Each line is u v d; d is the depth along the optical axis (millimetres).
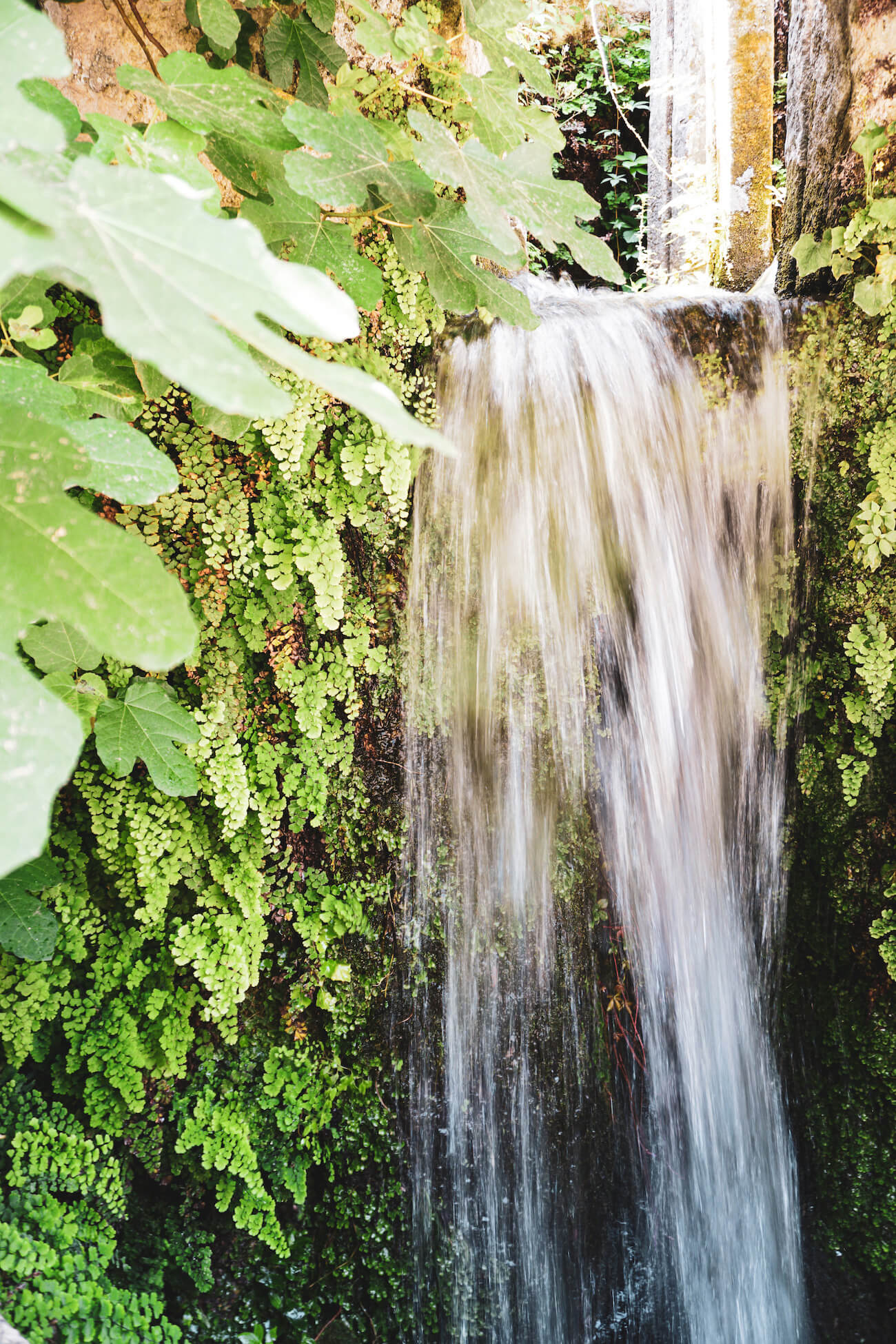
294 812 3309
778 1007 4242
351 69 2135
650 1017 4145
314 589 3217
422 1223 3758
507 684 3818
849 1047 4039
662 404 3893
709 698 4141
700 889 4207
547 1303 3941
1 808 508
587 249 1380
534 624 3818
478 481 3570
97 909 3008
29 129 549
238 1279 3379
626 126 8359
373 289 1815
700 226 6410
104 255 517
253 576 3039
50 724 548
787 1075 4234
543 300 4234
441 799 3760
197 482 2867
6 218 525
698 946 4203
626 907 4113
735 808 4223
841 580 3943
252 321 549
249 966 3160
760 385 3986
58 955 2924
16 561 628
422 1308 3727
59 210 514
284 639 3158
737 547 4090
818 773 4078
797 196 4008
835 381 3842
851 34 3590
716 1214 4160
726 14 6176
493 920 3898
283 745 3242
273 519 3002
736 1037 4215
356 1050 3615
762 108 6250
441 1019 3807
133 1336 2699
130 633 635
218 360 518
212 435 2893
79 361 1554
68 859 2955
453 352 3443
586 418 3756
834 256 3738
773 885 4230
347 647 3309
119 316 499
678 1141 4152
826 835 4074
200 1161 3285
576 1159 4027
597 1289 4035
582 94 8344
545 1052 3990
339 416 3047
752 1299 4121
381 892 3621
